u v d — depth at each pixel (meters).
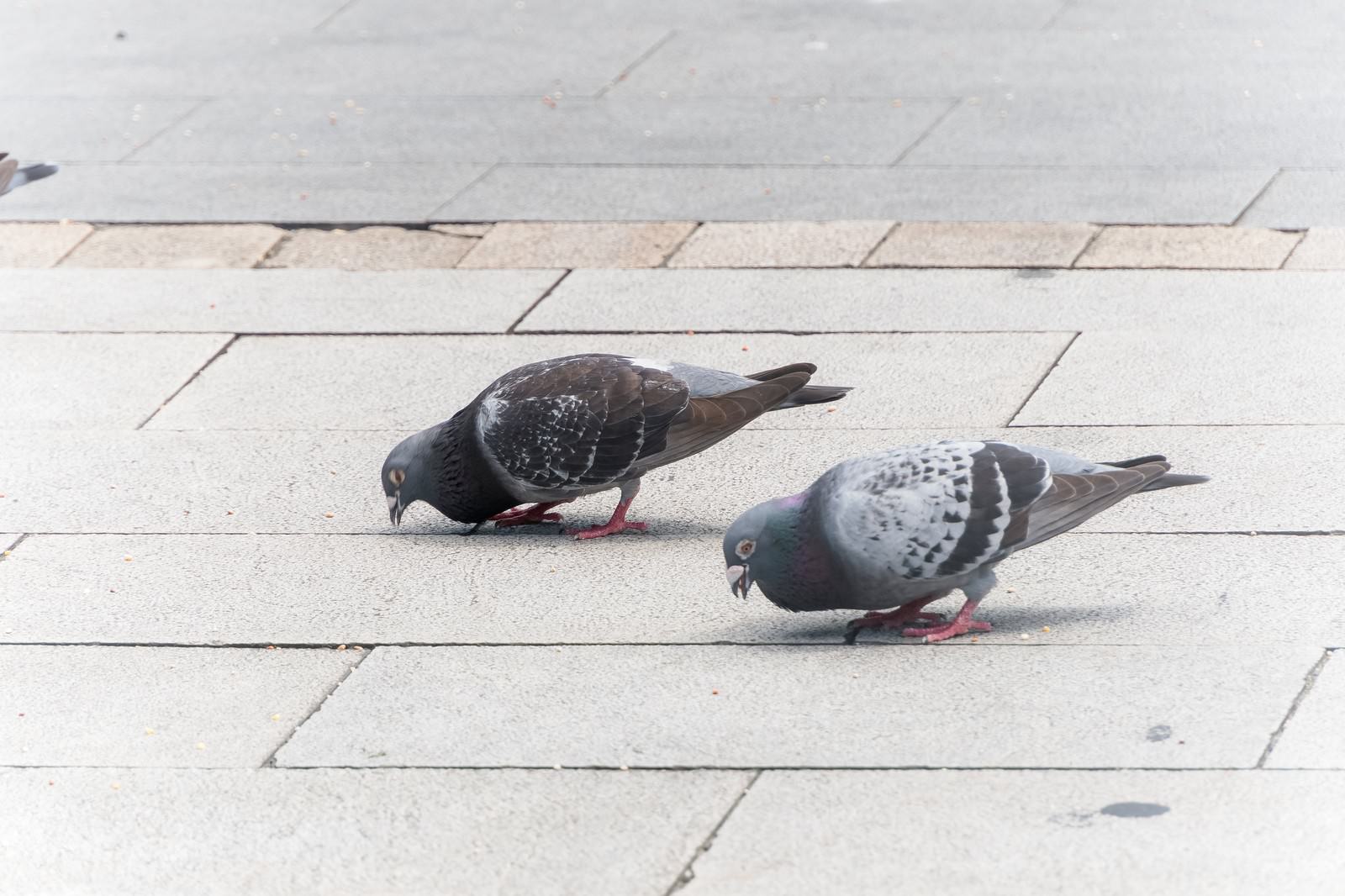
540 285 13.42
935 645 8.27
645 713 7.76
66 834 7.10
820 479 8.06
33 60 19.81
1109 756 7.23
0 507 10.28
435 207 14.98
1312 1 19.97
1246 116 16.14
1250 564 8.87
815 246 13.79
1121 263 13.12
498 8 21.45
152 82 18.81
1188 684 7.75
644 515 9.96
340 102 17.94
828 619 8.62
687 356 11.98
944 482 7.82
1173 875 6.43
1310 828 6.67
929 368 11.62
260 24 21.11
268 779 7.42
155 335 12.84
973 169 15.18
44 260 14.32
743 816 6.94
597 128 16.80
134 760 7.61
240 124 17.36
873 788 7.09
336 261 14.12
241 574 9.38
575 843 6.83
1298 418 10.54
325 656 8.46
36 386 12.04
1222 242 13.32
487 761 7.45
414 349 12.42
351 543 9.73
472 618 8.77
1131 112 16.44
